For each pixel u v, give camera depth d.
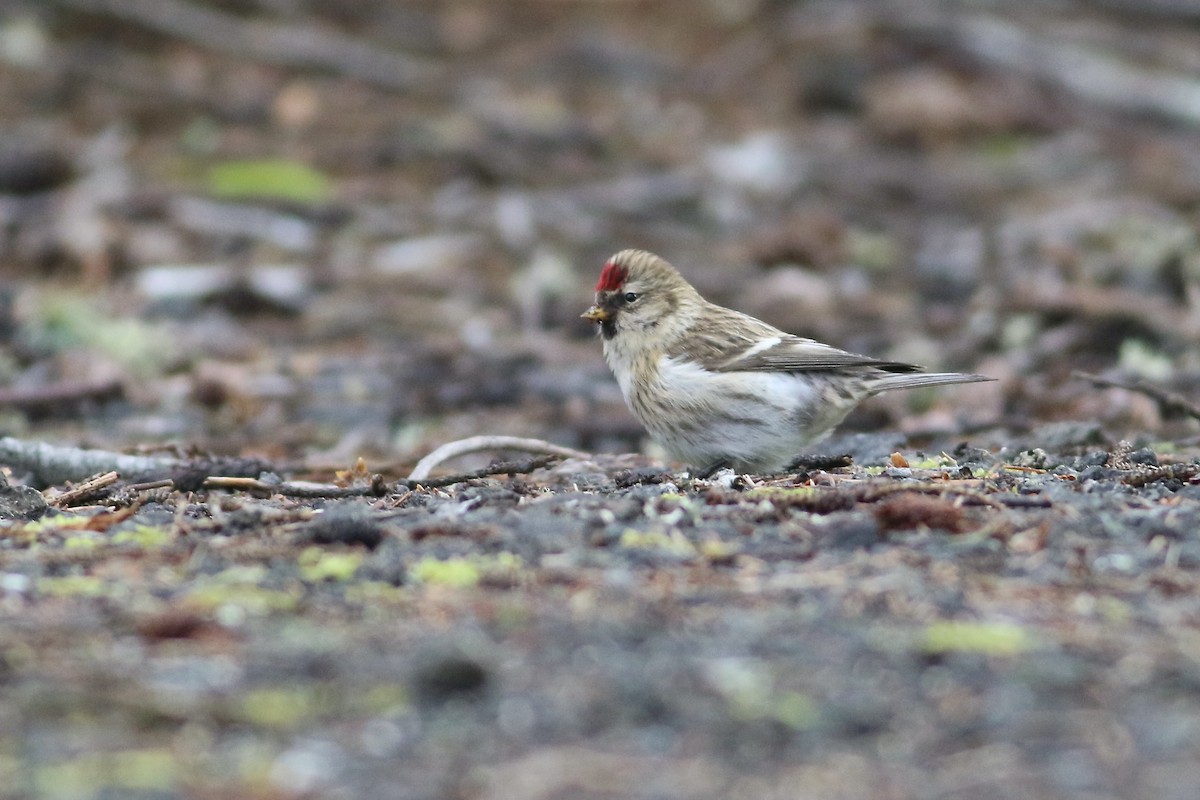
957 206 21.03
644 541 7.15
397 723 5.14
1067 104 23.70
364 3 25.38
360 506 7.91
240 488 9.10
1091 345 15.55
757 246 19.09
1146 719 5.13
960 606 6.25
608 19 26.44
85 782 4.73
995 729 5.08
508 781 4.75
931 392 14.18
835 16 25.03
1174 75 24.22
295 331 16.53
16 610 6.24
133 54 23.31
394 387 14.74
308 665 5.59
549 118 22.78
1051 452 11.02
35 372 14.73
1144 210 19.97
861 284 18.39
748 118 23.58
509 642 5.82
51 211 18.69
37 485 10.12
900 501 7.37
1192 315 16.08
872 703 5.25
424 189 20.47
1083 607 6.26
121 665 5.60
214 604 6.29
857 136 23.20
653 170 21.62
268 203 19.38
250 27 23.80
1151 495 8.23
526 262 18.53
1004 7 25.09
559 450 10.37
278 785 4.72
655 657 5.66
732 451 10.22
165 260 17.83
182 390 14.46
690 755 4.92
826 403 10.09
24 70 22.44
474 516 7.65
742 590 6.45
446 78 23.56
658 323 10.45
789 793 4.68
